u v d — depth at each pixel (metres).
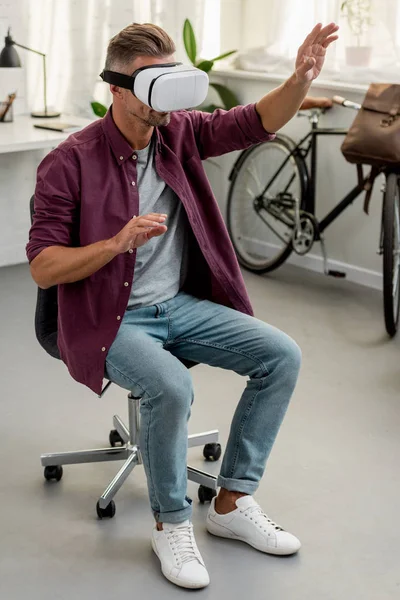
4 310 3.73
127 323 2.15
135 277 2.17
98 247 1.93
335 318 3.68
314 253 4.31
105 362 2.07
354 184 4.02
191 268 2.29
